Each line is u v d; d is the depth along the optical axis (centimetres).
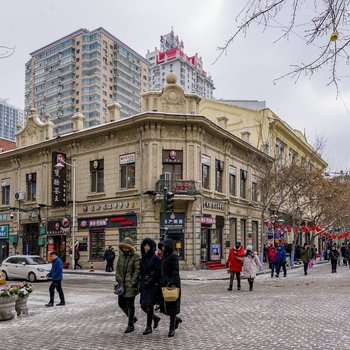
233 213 3406
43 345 797
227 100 5078
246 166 3700
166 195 2175
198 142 2906
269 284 1991
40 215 3491
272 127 4391
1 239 3866
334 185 3844
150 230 2777
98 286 2023
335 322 960
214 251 3036
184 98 2973
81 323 1022
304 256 2609
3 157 3850
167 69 14875
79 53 12112
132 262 881
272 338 804
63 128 12181
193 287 1919
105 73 12181
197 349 732
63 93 12269
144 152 2845
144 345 773
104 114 12125
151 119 2800
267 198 3356
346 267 3409
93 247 3123
